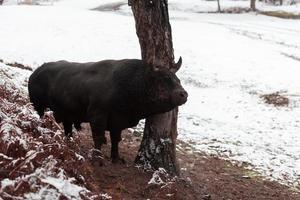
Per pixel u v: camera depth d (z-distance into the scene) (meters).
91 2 64.25
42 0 64.88
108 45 29.08
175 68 7.68
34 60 23.64
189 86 22.55
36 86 8.54
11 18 34.03
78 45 28.28
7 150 5.12
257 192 9.38
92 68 7.89
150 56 8.01
